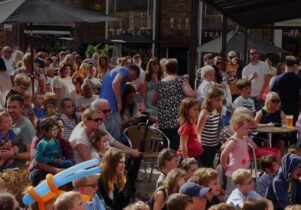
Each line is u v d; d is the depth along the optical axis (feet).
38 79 55.93
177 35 95.45
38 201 22.20
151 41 92.73
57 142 31.30
